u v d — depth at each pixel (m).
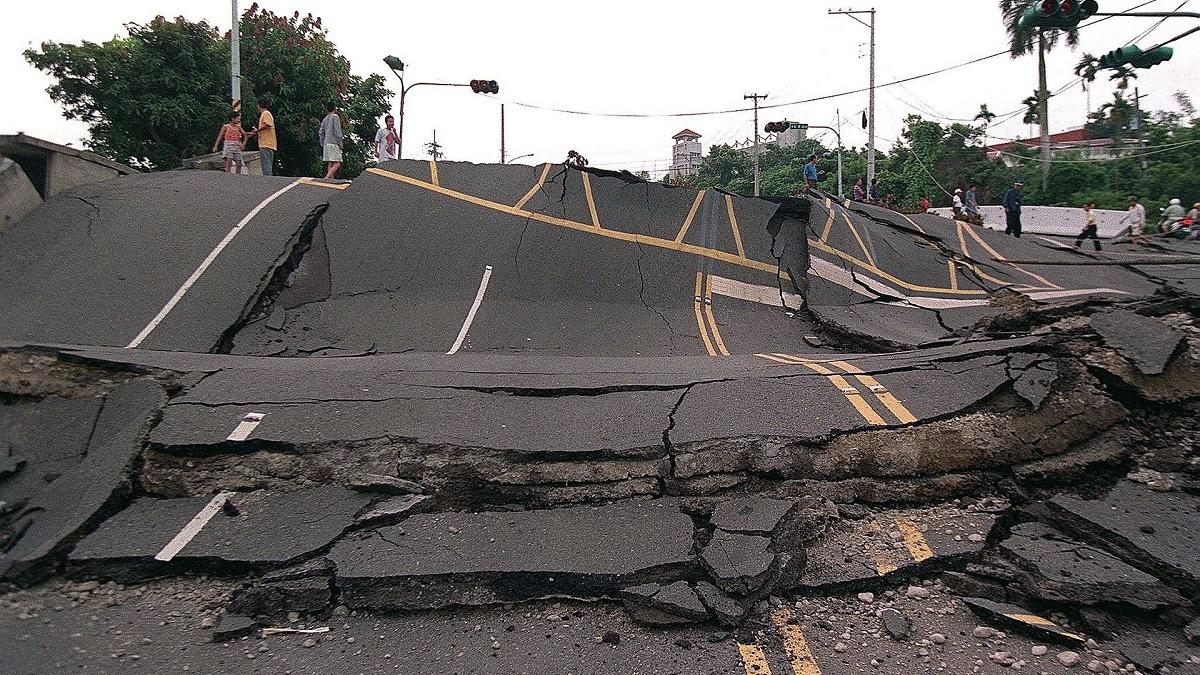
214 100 19.12
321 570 3.99
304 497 4.60
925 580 4.20
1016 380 5.57
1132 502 4.49
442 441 5.00
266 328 8.77
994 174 36.47
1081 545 4.20
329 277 9.85
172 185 11.30
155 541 4.18
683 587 3.93
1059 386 5.44
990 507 4.76
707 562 4.02
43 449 4.96
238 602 3.83
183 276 9.10
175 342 8.07
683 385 6.07
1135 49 11.97
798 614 3.90
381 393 5.76
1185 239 18.17
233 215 10.42
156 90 18.80
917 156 38.81
